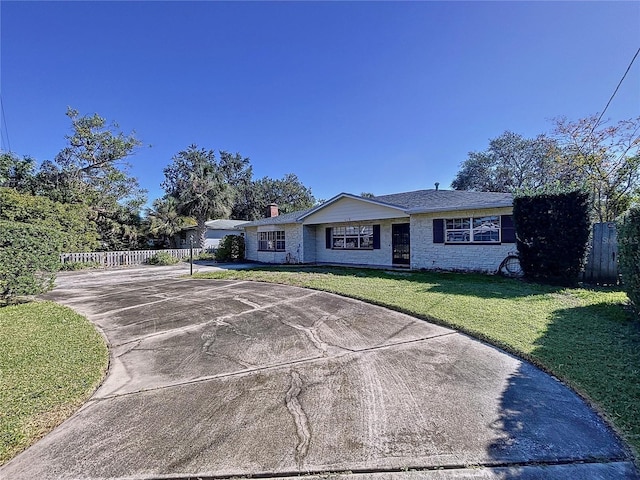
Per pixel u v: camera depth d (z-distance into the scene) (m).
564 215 8.00
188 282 11.16
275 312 6.43
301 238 16.91
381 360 3.88
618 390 2.93
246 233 20.86
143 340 4.91
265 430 2.53
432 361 3.81
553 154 16.83
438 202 12.43
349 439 2.39
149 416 2.77
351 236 15.78
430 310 5.92
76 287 10.47
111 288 10.16
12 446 2.36
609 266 7.91
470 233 11.32
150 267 17.62
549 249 8.20
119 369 3.84
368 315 5.98
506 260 10.25
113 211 25.00
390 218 13.59
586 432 2.40
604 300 6.27
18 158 20.81
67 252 17.53
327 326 5.38
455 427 2.50
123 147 24.47
